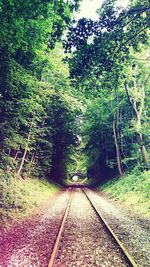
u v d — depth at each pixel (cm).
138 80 2984
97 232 1067
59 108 3844
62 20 1194
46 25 1184
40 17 1124
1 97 1467
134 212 1611
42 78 2570
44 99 2555
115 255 767
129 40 1322
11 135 1614
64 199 2494
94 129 4506
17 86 1489
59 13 1152
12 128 1602
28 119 2281
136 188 2331
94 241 927
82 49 1272
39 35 1287
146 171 2625
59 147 4694
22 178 2566
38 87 2072
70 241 920
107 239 950
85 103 4009
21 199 1686
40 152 3250
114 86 1472
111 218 1398
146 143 3216
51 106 3516
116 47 1294
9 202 1486
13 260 716
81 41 1256
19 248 829
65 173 6256
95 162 5150
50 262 669
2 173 1770
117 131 3912
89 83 1420
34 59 1684
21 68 1470
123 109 3991
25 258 731
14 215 1347
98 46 1264
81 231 1085
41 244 871
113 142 4331
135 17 1223
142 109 3300
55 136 4328
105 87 1456
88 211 1656
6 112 1519
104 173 5028
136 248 838
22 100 1562
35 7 1052
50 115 3416
